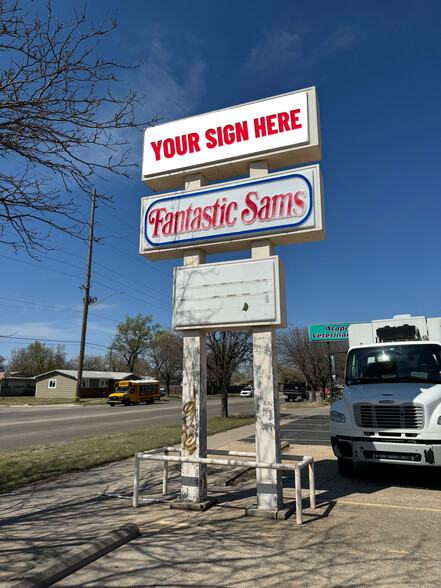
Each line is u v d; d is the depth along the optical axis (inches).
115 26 167.5
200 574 129.9
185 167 245.4
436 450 235.0
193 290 226.8
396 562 138.3
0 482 260.1
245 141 233.6
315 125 221.9
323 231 210.4
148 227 247.8
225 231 227.5
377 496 229.6
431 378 280.4
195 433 214.8
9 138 168.1
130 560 141.0
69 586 122.3
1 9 149.9
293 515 196.2
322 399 1428.4
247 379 3272.6
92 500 224.4
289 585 122.1
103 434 534.9
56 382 1935.3
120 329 2488.9
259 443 201.8
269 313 207.2
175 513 198.4
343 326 1238.9
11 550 149.3
